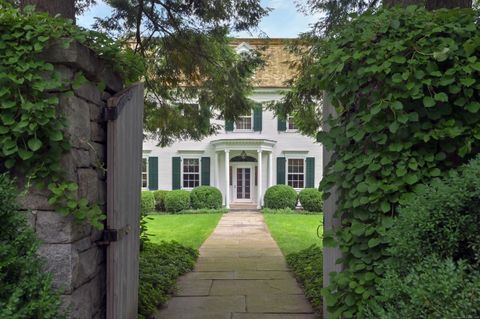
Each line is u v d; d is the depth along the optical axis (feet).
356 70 7.04
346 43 7.20
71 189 6.58
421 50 6.51
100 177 8.39
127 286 9.48
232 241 28.12
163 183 57.52
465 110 6.61
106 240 8.27
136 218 10.34
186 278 17.11
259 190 56.13
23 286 5.01
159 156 57.47
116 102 8.55
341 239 7.16
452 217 5.31
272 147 57.41
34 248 5.33
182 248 21.71
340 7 18.21
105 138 8.65
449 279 4.40
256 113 57.41
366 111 6.97
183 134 27.09
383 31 6.79
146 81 22.61
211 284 16.11
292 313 12.56
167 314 12.46
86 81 7.41
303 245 25.58
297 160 57.88
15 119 6.30
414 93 6.38
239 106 24.43
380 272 6.50
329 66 7.25
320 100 21.66
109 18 20.33
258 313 12.55
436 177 6.46
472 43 6.40
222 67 22.97
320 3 18.97
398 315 4.83
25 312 4.77
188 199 53.11
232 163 59.57
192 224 39.27
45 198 6.64
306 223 39.37
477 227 5.26
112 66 8.84
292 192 53.67
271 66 55.31
